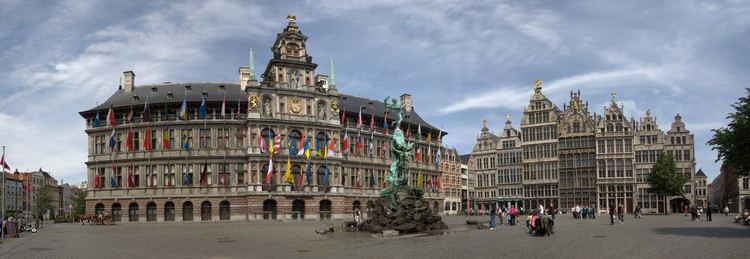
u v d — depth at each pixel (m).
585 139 132.38
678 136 125.44
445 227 50.34
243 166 92.12
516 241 36.25
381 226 48.66
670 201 123.94
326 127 97.25
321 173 96.69
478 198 149.62
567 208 132.38
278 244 37.88
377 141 108.56
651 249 29.95
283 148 93.25
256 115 91.88
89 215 93.06
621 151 128.00
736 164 44.81
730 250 28.88
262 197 90.62
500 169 144.88
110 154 93.31
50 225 91.94
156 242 41.62
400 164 51.25
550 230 42.50
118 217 91.81
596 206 128.12
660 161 107.38
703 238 36.97
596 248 30.89
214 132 92.00
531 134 139.25
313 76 97.62
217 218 90.31
